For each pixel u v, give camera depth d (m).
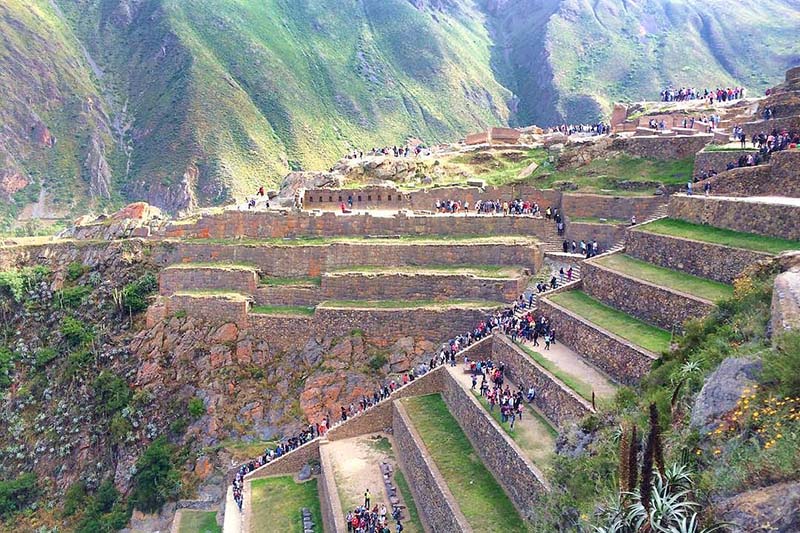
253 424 54.97
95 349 65.12
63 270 73.62
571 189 64.81
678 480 18.20
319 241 66.19
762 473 16.84
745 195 46.97
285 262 65.44
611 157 68.38
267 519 42.94
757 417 18.41
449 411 45.78
